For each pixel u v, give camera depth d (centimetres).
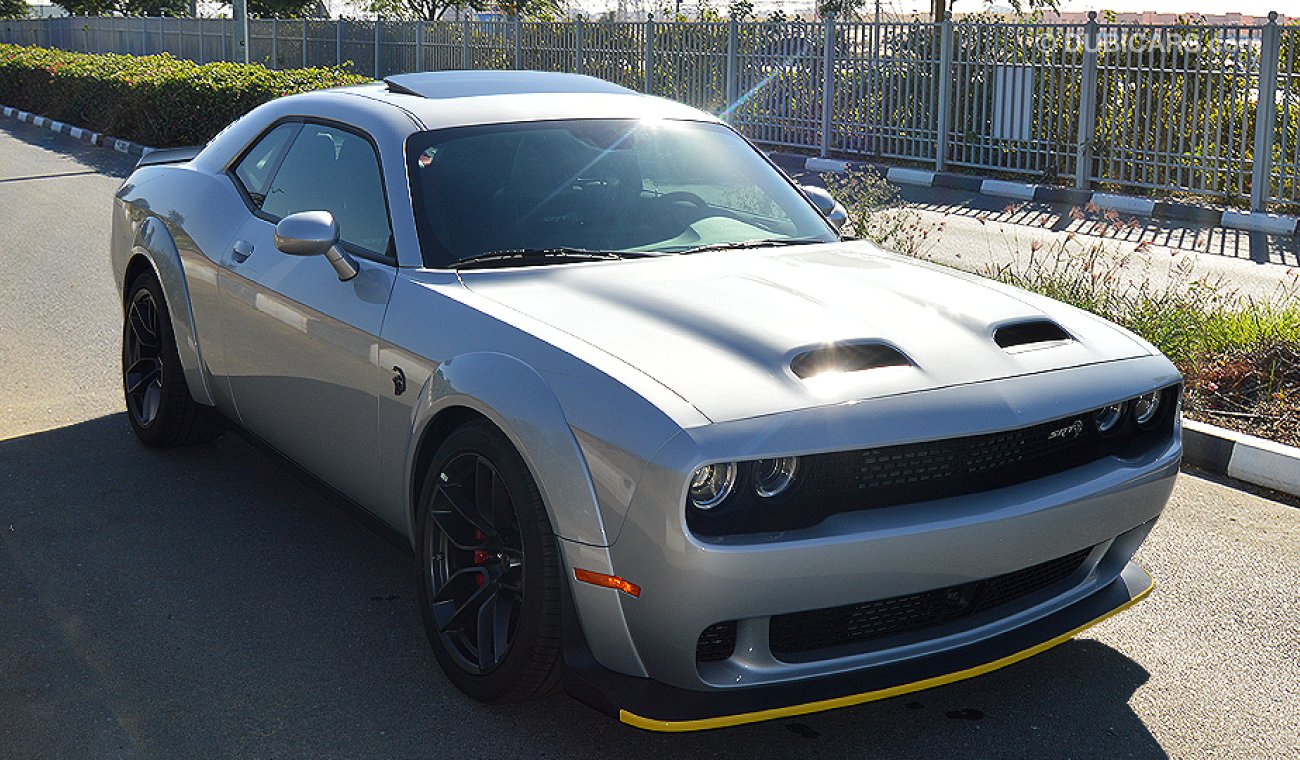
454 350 345
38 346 731
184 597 413
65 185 1514
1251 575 438
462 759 321
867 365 320
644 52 1977
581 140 435
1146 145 1382
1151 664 375
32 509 485
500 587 338
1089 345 355
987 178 1525
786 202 456
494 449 324
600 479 297
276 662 371
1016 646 328
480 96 453
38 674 363
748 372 309
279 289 428
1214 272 1001
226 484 515
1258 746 331
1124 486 335
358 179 425
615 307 348
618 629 301
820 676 305
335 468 416
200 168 522
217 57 3312
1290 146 1321
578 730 336
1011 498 316
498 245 390
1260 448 528
